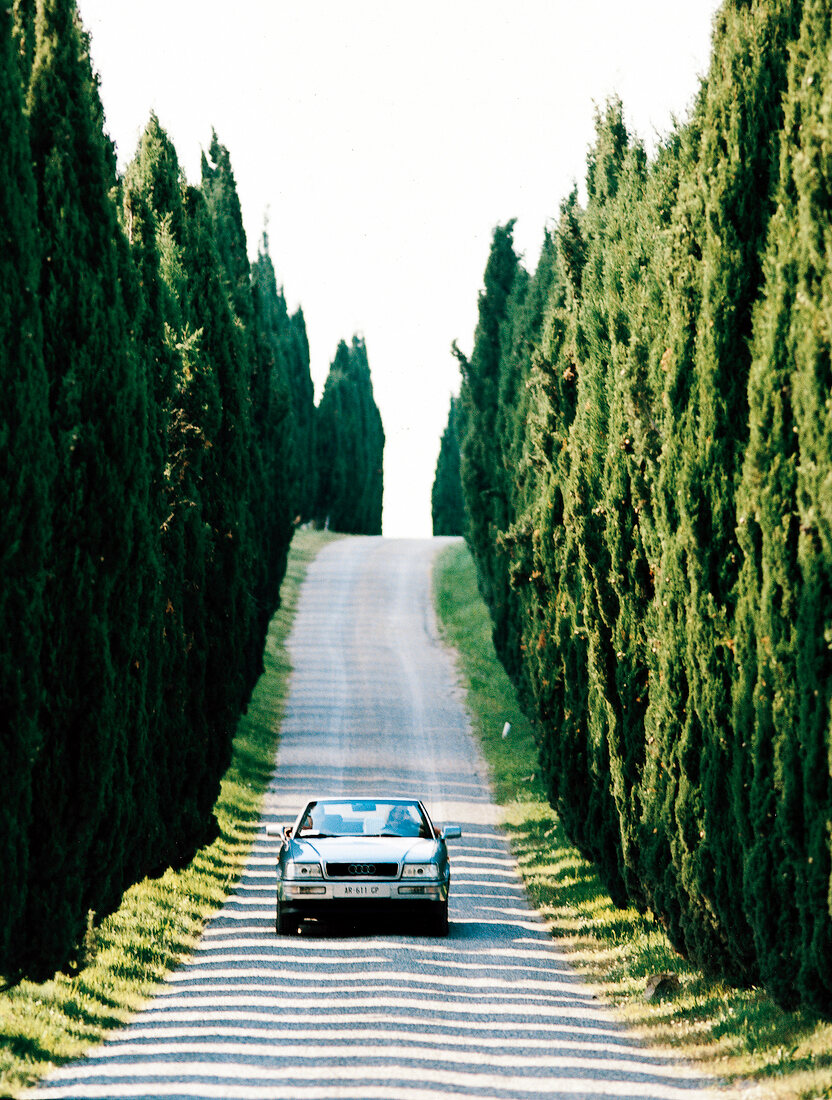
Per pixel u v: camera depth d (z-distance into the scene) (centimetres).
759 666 2767
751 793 2802
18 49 3177
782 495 2686
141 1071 2489
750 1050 2658
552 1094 2330
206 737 5144
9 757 2552
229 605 5372
